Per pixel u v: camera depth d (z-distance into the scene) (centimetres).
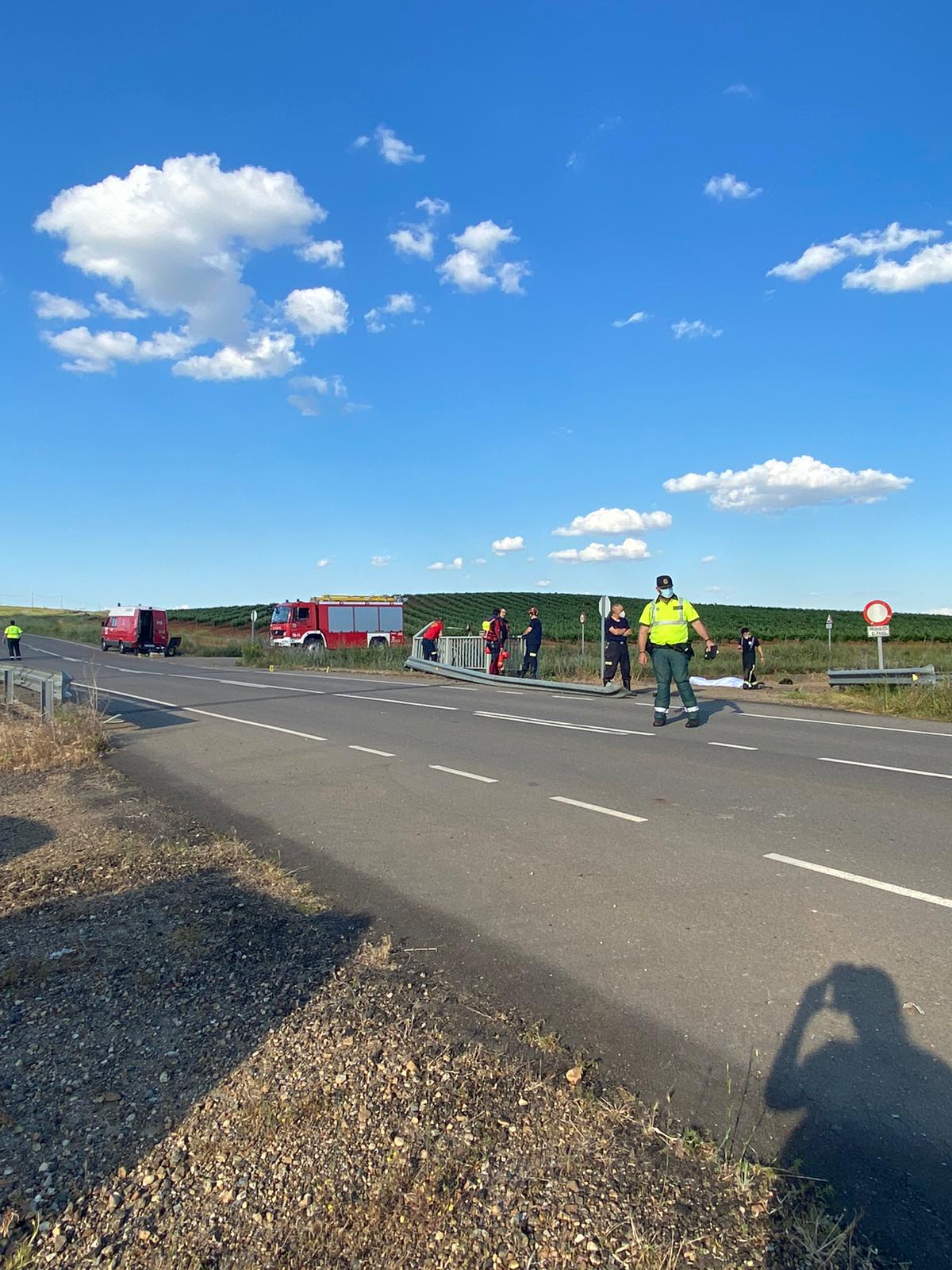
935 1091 306
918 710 1394
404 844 637
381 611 4491
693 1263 230
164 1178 269
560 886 530
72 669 3216
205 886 550
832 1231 239
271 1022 364
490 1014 369
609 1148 277
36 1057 339
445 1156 273
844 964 408
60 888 548
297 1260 236
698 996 380
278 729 1293
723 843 613
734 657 3250
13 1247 241
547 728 1242
